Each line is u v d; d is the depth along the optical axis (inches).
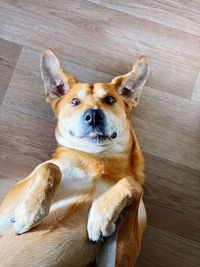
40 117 26.0
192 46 27.5
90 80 26.7
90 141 19.1
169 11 27.5
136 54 27.2
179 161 26.0
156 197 25.5
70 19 27.2
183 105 26.7
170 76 27.0
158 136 26.3
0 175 25.2
